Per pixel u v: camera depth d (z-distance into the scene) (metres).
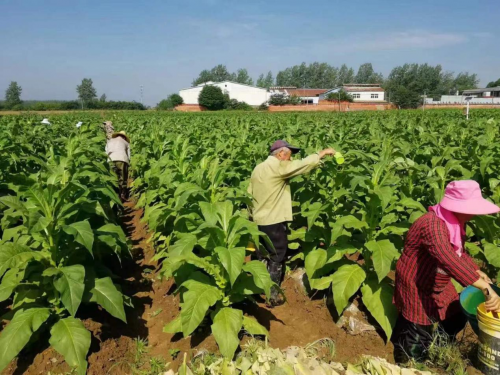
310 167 4.86
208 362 3.94
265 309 5.03
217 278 4.29
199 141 11.56
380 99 105.81
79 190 5.22
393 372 3.68
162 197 7.32
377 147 8.62
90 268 4.48
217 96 86.00
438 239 3.42
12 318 4.31
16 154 8.31
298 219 6.54
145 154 11.58
